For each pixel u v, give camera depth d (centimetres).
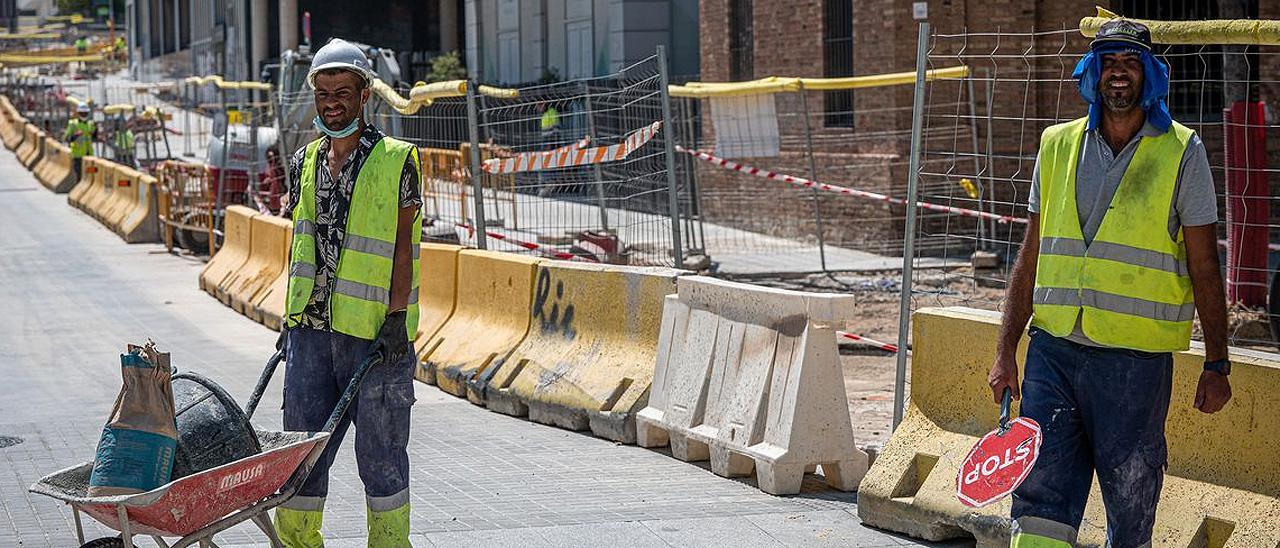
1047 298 871
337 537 1153
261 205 3859
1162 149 851
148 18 14862
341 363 984
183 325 2641
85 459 1478
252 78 9494
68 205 5769
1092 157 866
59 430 1650
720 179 4069
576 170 3344
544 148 3428
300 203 995
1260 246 2058
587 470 1401
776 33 3897
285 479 870
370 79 980
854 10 3534
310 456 884
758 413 1318
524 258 1794
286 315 990
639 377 1535
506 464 1434
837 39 3672
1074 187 867
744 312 1376
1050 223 877
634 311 1574
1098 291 855
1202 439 995
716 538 1149
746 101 3136
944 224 3406
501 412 1714
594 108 3291
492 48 7050
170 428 850
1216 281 850
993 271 2978
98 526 1197
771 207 3881
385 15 9288
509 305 1811
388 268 974
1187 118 3069
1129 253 852
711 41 4325
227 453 869
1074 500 876
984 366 1133
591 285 1650
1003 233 3372
